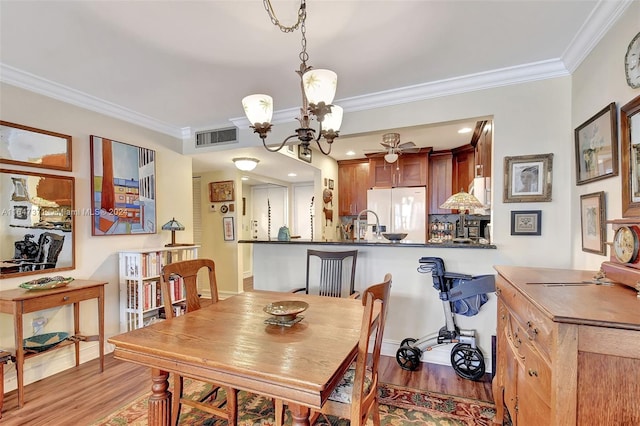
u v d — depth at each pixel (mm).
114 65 2271
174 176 3826
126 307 3092
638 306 1004
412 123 2773
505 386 1646
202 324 1634
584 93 2047
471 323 2619
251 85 2623
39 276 2533
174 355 1272
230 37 1922
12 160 2371
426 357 2754
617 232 1317
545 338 1036
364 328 1191
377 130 2908
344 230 6199
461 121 2664
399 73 2438
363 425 1325
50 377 2525
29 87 2461
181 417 2008
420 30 1870
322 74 1496
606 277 1390
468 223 5141
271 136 3398
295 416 1194
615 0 1571
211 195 5520
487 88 2512
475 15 1732
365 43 2004
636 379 852
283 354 1256
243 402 2170
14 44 1985
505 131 2461
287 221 7277
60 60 2197
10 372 2350
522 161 2404
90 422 1947
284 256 3318
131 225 3266
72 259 2750
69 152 2736
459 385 2350
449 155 5285
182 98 2900
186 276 2008
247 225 7359
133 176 3295
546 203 2346
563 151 2297
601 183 1825
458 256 2635
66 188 2715
